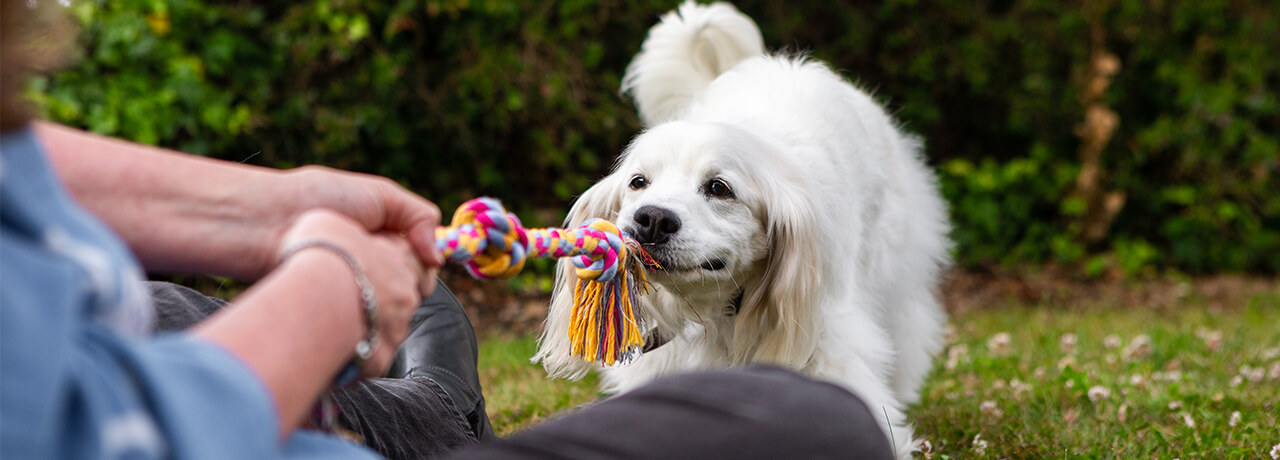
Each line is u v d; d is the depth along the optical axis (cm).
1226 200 761
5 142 70
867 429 106
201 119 500
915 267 355
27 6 74
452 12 550
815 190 271
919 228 365
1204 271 759
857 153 308
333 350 87
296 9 533
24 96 73
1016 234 751
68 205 74
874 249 320
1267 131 765
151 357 71
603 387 306
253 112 528
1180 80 731
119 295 74
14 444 60
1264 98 735
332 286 88
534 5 585
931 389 360
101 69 497
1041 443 269
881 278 328
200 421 71
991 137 778
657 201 247
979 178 711
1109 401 312
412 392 185
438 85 584
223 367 75
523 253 122
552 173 638
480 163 615
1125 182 747
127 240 99
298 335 83
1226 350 412
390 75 542
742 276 267
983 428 288
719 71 373
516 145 624
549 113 602
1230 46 734
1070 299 657
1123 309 621
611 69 639
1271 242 751
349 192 101
